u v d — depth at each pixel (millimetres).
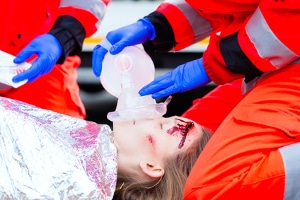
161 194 3090
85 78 4941
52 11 3709
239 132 2959
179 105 5059
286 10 2869
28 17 3564
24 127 2975
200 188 2879
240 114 3006
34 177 2824
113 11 5137
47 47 3389
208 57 3189
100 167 2992
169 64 4828
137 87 3301
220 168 2883
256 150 2877
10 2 3473
